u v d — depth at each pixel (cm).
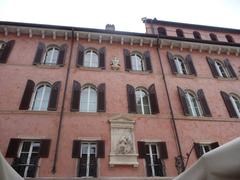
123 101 1284
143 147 1111
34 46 1455
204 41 1680
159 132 1189
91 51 1535
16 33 1483
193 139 1200
